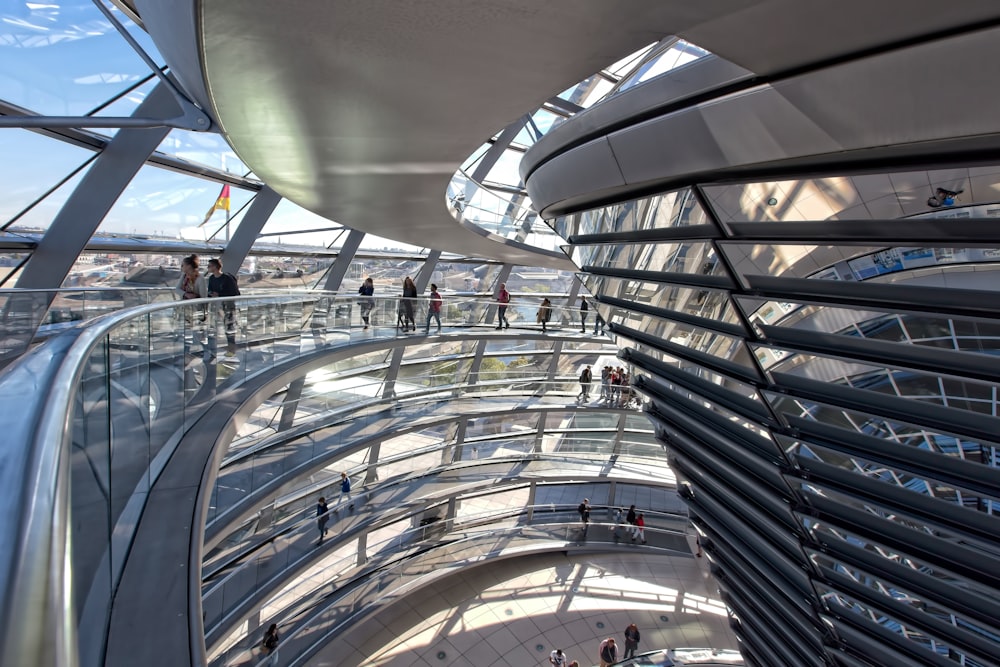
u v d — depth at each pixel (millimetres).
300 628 15656
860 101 3389
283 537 15383
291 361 11891
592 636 18469
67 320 8367
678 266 6895
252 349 10000
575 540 22109
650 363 10562
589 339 22531
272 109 5047
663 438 11891
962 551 6172
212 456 5949
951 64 2891
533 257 21203
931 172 3850
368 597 17422
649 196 6004
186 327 6945
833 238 4906
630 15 2754
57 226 9734
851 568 7586
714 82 4246
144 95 9875
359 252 20578
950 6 2541
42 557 855
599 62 3547
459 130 5520
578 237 8734
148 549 3965
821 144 3861
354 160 7141
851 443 6562
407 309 17875
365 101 4734
